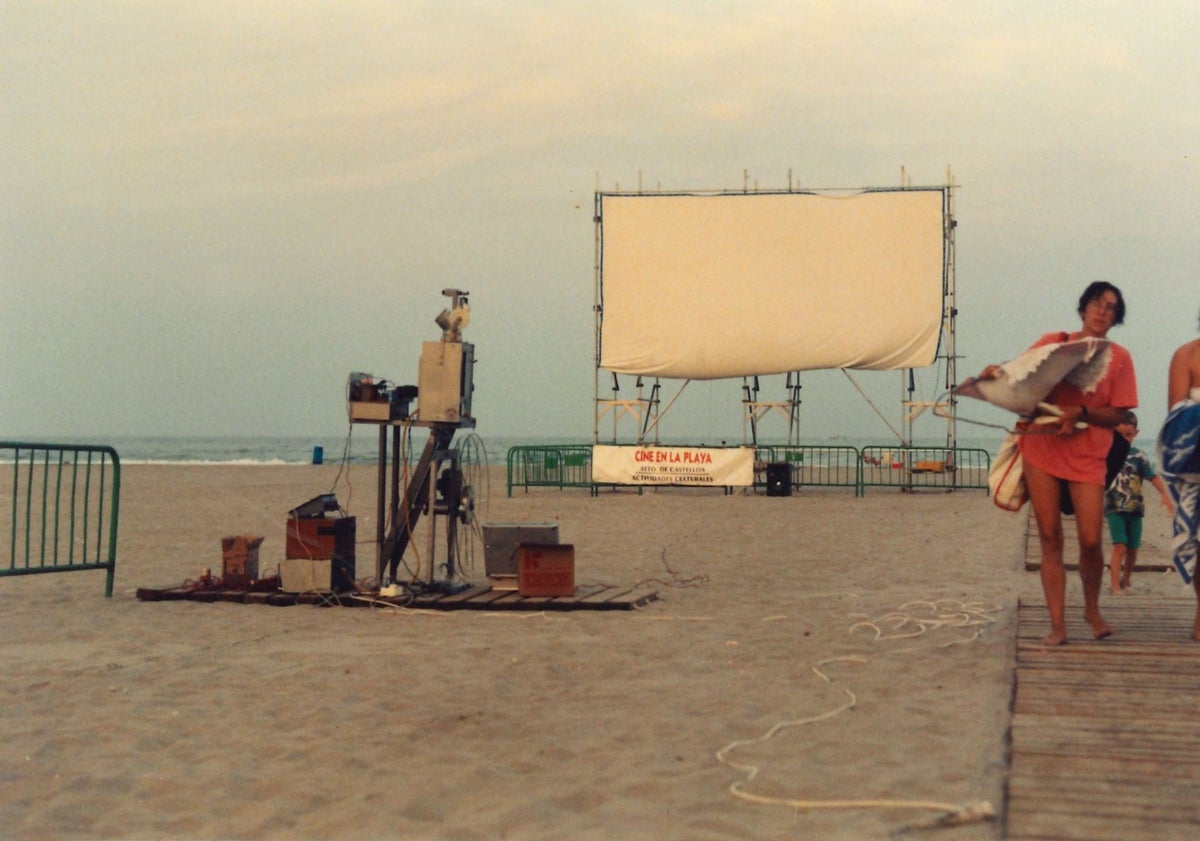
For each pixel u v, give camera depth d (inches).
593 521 819.4
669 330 1209.4
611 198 1213.1
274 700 251.4
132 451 4205.2
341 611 383.2
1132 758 181.0
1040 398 251.0
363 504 971.9
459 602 383.6
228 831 170.7
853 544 639.1
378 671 281.7
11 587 458.9
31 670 285.9
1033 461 260.1
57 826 173.5
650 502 1047.6
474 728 225.9
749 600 410.0
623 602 382.6
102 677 276.5
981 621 337.4
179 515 874.8
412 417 401.7
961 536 684.1
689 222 1203.2
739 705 240.8
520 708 242.1
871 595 417.1
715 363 1208.2
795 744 208.4
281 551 597.0
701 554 586.2
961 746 201.9
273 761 205.0
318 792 187.6
